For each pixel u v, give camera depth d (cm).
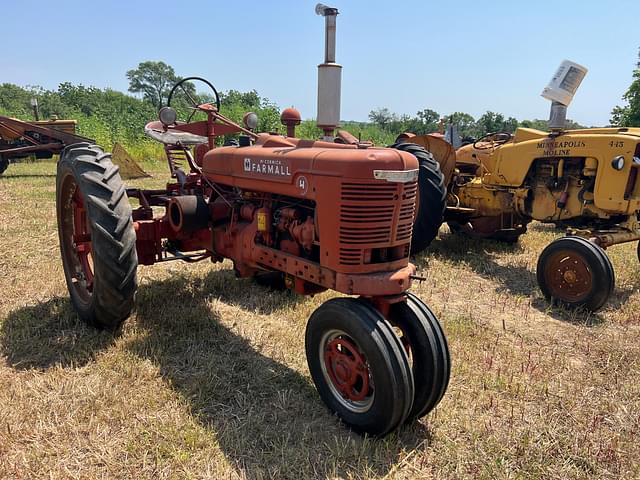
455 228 766
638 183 520
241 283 487
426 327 270
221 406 291
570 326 439
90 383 302
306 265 292
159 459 242
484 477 241
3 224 686
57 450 246
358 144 303
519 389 322
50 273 488
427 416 289
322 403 298
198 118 1953
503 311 468
